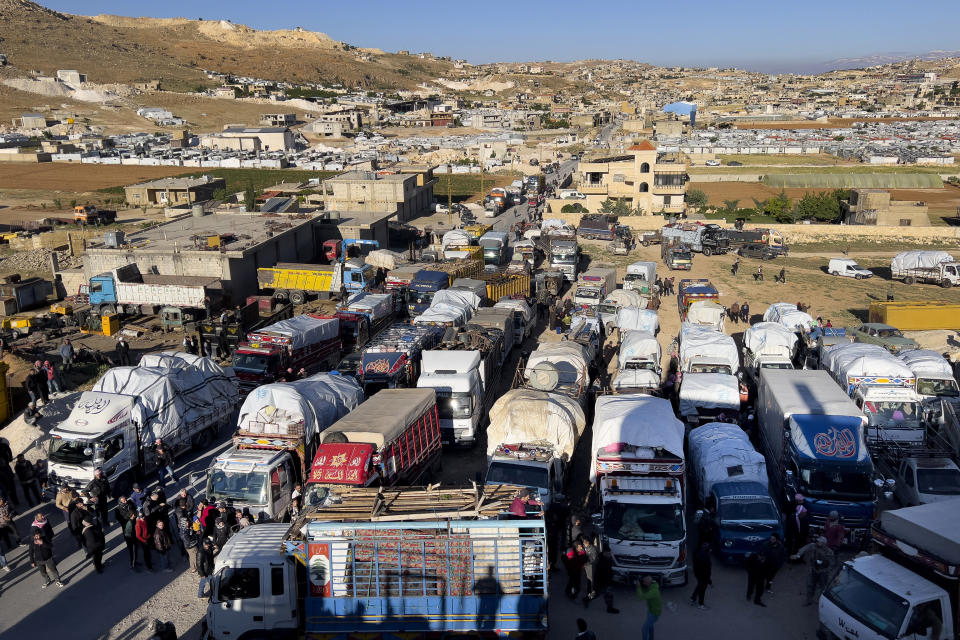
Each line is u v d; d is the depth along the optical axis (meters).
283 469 19.95
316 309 45.25
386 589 13.95
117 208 99.12
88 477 20.89
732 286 55.53
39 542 17.20
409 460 20.31
